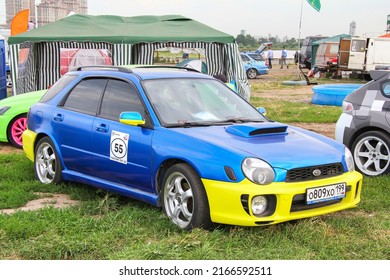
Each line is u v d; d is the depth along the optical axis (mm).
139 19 16250
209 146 4984
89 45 15016
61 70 15250
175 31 15164
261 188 4707
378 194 6512
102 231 4988
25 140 7227
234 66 14969
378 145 7547
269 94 22812
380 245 4840
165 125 5469
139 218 5395
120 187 5852
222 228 5023
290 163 4879
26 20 20391
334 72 33438
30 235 4918
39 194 6531
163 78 6113
